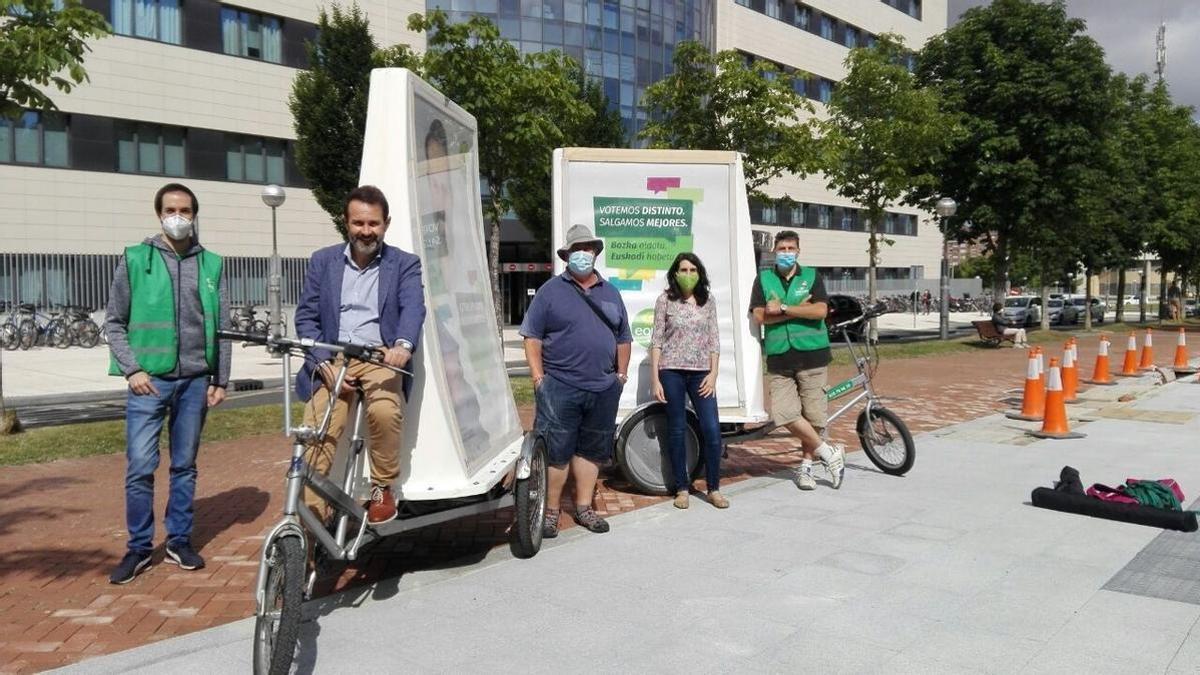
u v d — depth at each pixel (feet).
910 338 102.47
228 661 12.16
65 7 27.02
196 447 16.52
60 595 15.15
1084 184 82.43
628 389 23.11
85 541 18.40
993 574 15.70
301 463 12.00
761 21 148.25
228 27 92.84
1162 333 112.57
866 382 24.43
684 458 20.59
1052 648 12.51
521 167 51.42
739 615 13.82
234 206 94.48
